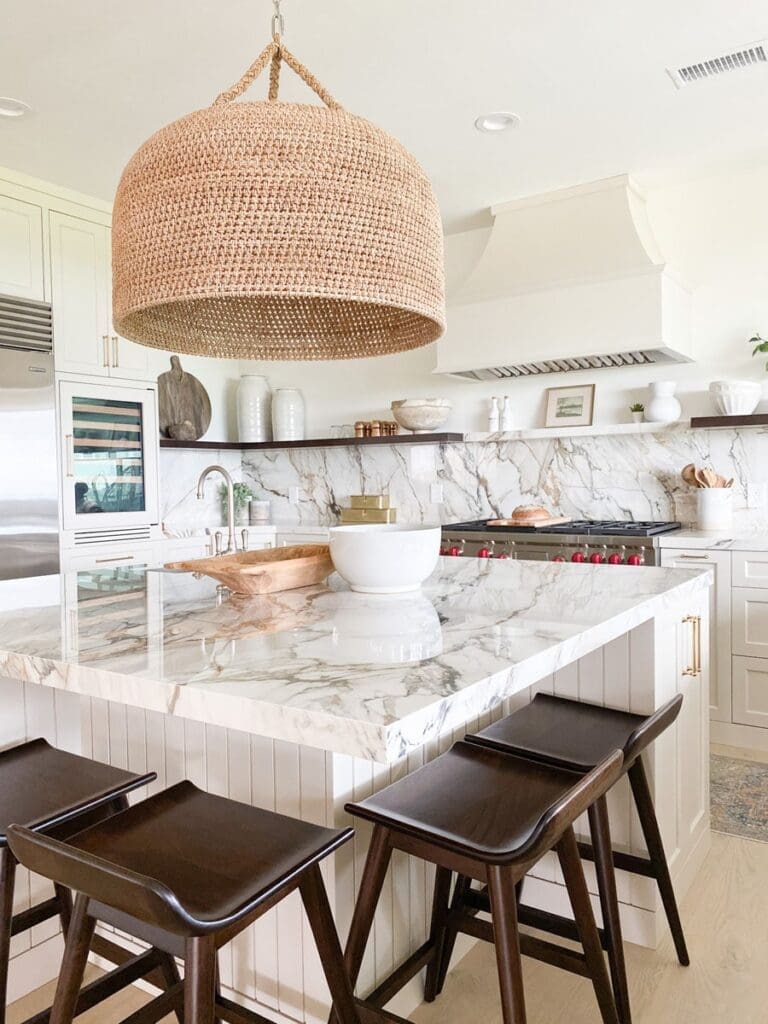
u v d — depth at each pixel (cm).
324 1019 156
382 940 168
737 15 255
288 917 159
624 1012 164
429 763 161
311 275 123
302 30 259
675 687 214
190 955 101
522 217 418
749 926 207
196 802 137
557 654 128
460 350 430
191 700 107
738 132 342
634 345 375
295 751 155
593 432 421
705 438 405
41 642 138
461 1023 174
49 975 193
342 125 126
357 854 155
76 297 414
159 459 478
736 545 339
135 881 92
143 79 291
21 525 383
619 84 299
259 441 534
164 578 228
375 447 517
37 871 104
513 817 134
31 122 325
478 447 477
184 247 124
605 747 171
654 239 415
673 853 213
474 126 333
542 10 251
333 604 172
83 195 416
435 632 139
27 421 387
